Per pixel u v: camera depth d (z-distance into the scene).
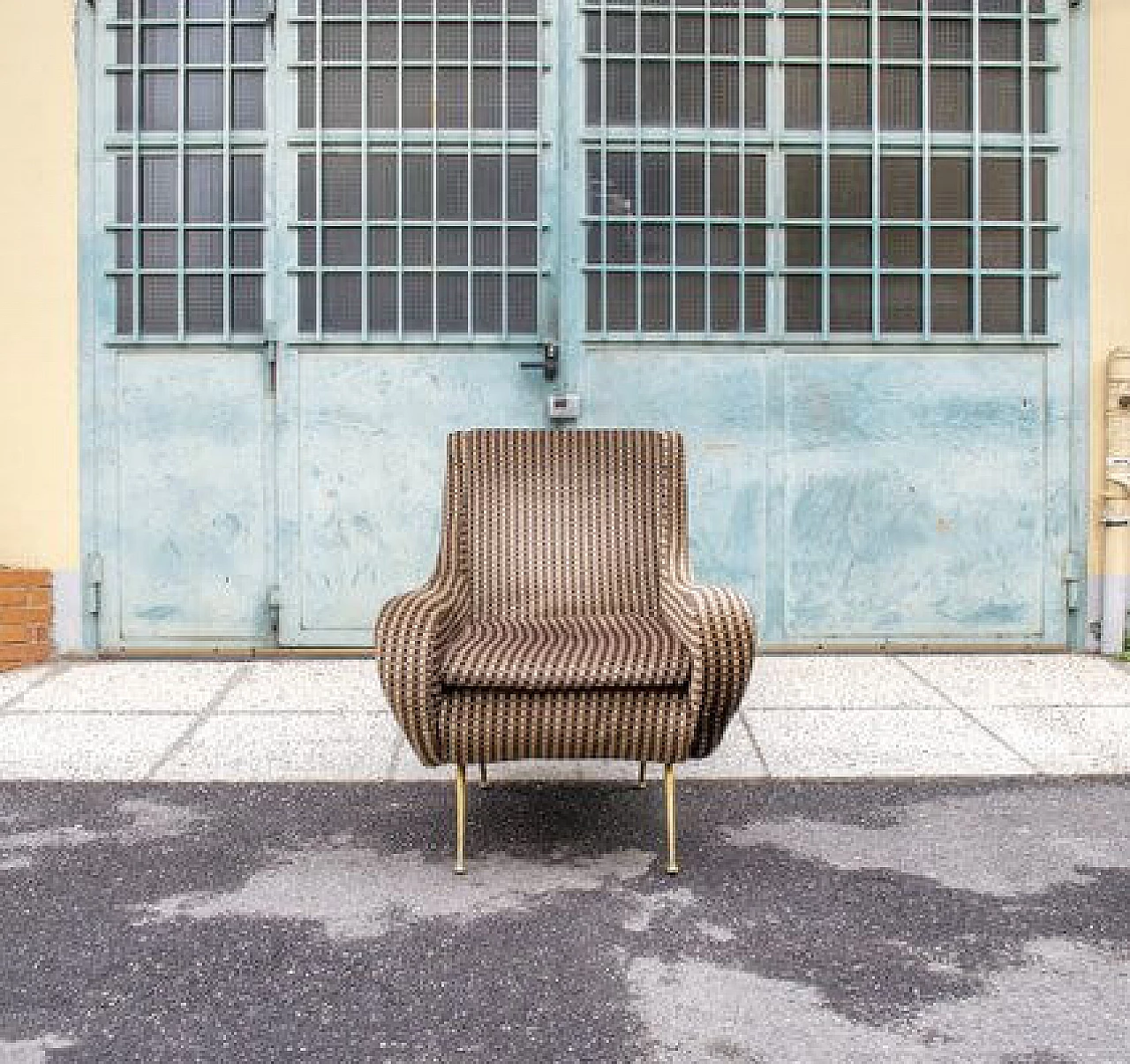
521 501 3.68
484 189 5.40
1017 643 5.52
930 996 2.43
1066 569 5.48
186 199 5.40
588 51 5.39
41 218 5.37
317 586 5.43
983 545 5.49
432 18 5.36
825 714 4.50
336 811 3.54
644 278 5.43
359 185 5.39
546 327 5.40
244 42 5.38
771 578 5.46
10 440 5.40
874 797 3.64
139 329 5.40
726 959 2.59
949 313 5.48
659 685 3.03
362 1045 2.24
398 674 3.00
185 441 5.40
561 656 3.07
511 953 2.62
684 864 3.13
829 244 5.45
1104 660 5.39
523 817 3.49
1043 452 5.48
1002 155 5.45
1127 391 5.39
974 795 3.67
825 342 5.43
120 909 2.85
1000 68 5.45
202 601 5.43
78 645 5.43
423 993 2.44
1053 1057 2.20
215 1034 2.28
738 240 5.43
